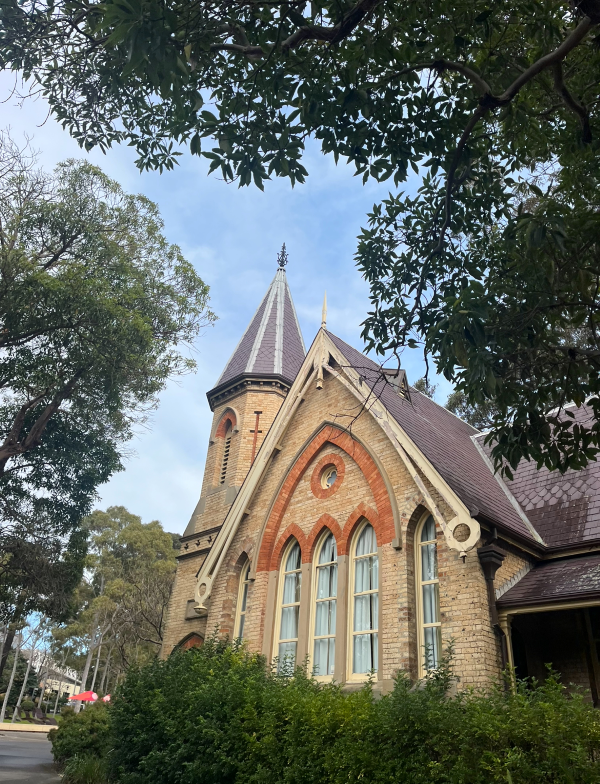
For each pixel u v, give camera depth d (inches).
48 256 873.5
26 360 820.0
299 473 626.8
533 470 642.2
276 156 358.6
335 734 342.6
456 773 271.6
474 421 1216.2
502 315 374.6
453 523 460.8
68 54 434.6
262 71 355.6
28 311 766.5
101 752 725.9
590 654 462.0
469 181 445.7
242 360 1029.8
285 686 432.1
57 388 867.4
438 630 472.1
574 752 250.5
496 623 441.1
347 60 363.9
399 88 377.1
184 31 338.6
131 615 1422.2
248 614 604.7
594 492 557.6
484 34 362.3
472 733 283.0
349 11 324.2
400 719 313.1
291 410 655.1
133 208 895.7
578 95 393.1
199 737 429.4
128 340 797.2
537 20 356.5
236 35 363.6
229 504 871.1
